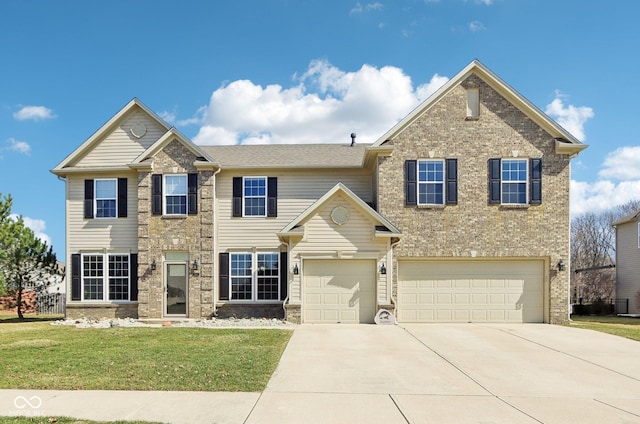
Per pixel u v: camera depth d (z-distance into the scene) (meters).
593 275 37.22
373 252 17.11
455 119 18.16
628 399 8.00
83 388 8.24
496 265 17.98
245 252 19.81
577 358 11.22
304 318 17.14
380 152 18.11
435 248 17.84
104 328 16.41
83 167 20.44
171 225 19.39
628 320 21.38
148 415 6.89
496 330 15.58
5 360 10.44
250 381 8.72
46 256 22.11
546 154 17.98
